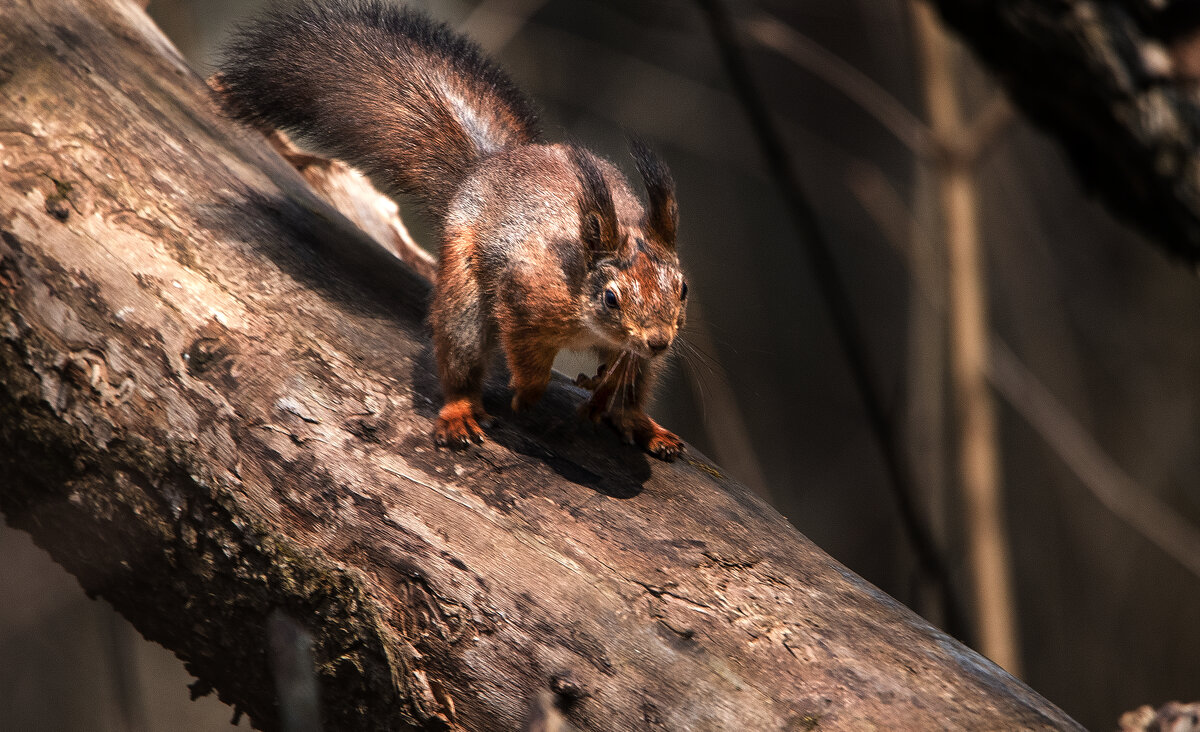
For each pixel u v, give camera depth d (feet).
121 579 25.54
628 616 23.13
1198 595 88.53
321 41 35.17
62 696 72.49
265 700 25.07
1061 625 91.66
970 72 77.05
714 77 105.81
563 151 31.83
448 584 23.91
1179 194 36.11
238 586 24.59
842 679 22.12
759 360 106.93
